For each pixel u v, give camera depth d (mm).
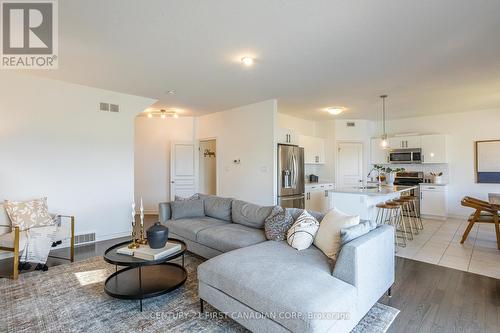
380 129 7500
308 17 2312
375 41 2756
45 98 3953
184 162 6965
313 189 6508
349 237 2107
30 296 2566
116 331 2039
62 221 4086
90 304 2422
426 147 6559
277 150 5359
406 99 5125
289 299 1679
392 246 2578
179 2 2100
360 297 1966
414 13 2238
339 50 2977
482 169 6051
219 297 2098
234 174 5988
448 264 3428
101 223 4500
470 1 2062
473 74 3719
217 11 2227
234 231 3268
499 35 2609
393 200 4820
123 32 2588
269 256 2332
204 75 3812
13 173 3695
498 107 5820
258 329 1819
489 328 2072
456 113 6375
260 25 2455
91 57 3189
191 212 4070
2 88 3617
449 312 2299
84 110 4328
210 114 6676
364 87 4355
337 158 7238
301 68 3520
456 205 6395
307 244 2590
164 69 3580
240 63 3367
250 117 5633
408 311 2312
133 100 4906
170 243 2930
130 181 4855
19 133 3746
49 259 3580
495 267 3320
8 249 2988
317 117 7020
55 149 4043
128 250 2643
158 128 7016
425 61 3270
